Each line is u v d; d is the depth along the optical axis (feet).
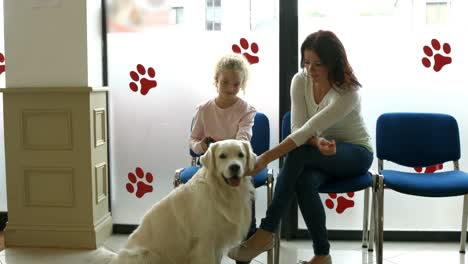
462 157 10.19
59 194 10.03
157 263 7.12
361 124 8.34
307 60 7.84
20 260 9.34
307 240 10.54
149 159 10.89
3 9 9.87
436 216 10.39
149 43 10.61
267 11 10.29
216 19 10.41
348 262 9.15
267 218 7.61
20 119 9.92
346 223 10.61
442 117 9.39
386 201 10.44
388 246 10.09
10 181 10.11
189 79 10.61
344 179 8.08
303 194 7.57
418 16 9.96
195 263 6.95
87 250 9.88
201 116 8.90
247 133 8.46
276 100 10.44
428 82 10.09
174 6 10.46
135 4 10.55
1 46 10.82
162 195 10.94
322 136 8.38
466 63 9.96
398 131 9.47
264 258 9.36
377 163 10.13
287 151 7.61
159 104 10.73
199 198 7.00
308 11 10.20
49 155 9.96
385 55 10.11
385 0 10.00
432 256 9.45
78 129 9.83
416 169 10.28
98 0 10.29
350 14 10.10
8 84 9.96
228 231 7.07
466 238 10.27
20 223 10.16
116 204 11.09
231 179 6.84
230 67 8.53
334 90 7.89
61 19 9.71
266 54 10.37
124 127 10.87
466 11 9.86
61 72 9.82
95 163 10.09
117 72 10.75
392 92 10.18
